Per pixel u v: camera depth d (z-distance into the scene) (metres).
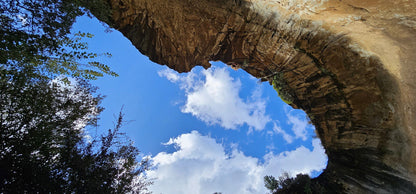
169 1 9.09
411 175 6.30
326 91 8.97
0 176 4.39
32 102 5.27
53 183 4.92
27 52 4.94
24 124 5.18
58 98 6.23
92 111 7.10
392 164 6.59
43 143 5.41
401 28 7.92
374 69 7.13
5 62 4.65
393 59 7.47
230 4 8.88
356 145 7.53
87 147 6.06
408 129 6.64
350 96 7.82
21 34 4.84
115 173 6.04
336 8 9.05
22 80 5.01
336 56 8.16
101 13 8.44
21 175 4.61
